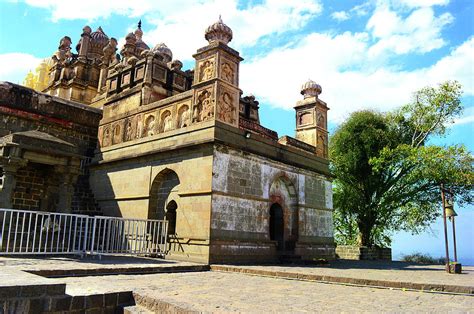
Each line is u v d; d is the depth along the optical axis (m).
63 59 27.73
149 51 17.77
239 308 5.77
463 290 7.98
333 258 18.81
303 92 20.72
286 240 16.50
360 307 6.23
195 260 12.48
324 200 18.89
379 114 25.06
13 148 12.50
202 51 14.40
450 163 20.53
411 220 23.52
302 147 18.53
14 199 15.13
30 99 17.34
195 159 13.44
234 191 13.59
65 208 13.65
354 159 24.05
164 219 14.35
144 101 16.69
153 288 7.43
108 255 12.71
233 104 14.26
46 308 5.59
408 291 8.32
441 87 22.89
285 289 8.07
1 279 5.84
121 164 16.45
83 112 19.09
